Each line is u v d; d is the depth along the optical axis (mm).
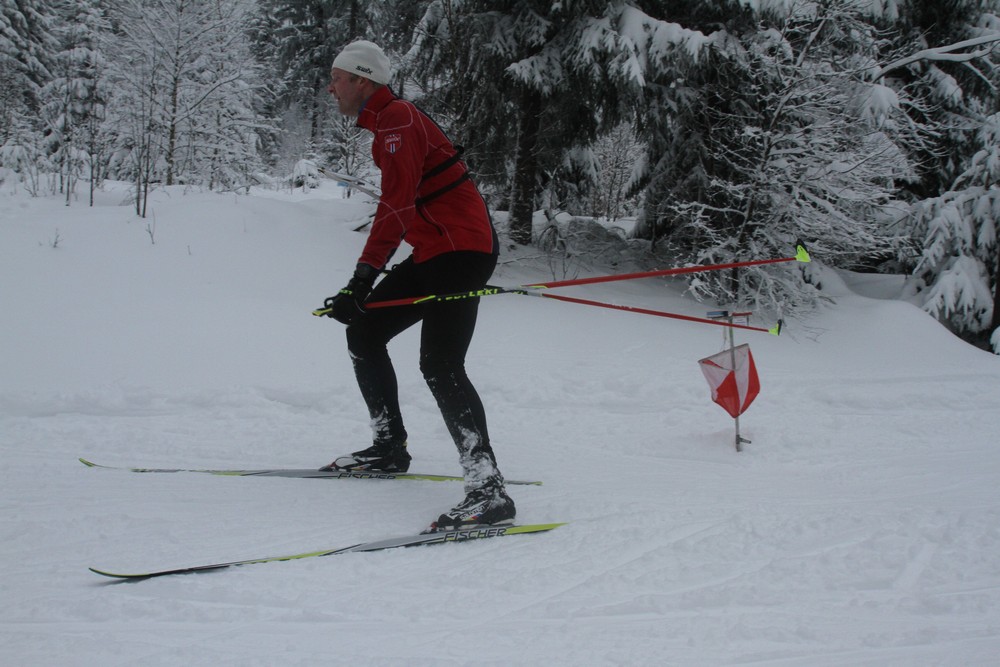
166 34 10656
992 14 10133
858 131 8320
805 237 8227
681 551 2508
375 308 3203
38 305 6320
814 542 2568
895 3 9164
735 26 8211
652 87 8266
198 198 9391
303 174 15680
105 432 4367
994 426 4582
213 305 6801
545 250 9344
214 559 2430
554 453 4090
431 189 2902
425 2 9328
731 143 8516
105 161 11406
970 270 8734
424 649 1828
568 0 7777
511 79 8336
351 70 2865
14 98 14047
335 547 2564
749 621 1972
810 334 7754
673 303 8422
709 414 4973
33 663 1726
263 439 4312
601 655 1797
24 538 2578
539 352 6570
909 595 2131
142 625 1944
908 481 3482
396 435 3445
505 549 2549
